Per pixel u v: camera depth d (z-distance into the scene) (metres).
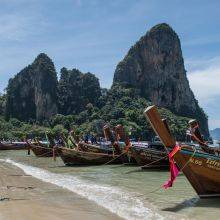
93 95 132.88
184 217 10.49
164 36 143.62
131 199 13.09
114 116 117.56
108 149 30.38
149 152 24.44
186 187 16.08
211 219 10.34
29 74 137.50
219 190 13.15
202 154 12.89
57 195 13.86
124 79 141.88
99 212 10.82
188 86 146.00
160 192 14.73
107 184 17.31
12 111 134.25
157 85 139.88
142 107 125.06
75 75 136.50
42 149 41.31
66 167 27.67
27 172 23.42
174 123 112.94
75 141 32.91
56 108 130.38
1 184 17.02
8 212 10.65
